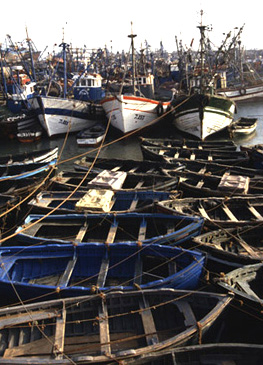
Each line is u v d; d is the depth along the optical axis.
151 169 23.16
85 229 15.37
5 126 40.09
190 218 14.70
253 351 8.88
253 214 15.98
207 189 18.30
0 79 63.53
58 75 70.06
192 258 12.35
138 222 15.73
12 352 9.62
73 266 12.84
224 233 14.36
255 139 37.78
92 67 65.25
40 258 13.36
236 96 61.69
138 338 10.02
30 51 49.97
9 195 18.70
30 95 50.00
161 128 45.03
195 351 8.88
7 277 12.24
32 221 15.87
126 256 13.43
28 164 23.22
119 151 35.28
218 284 10.76
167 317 10.68
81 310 10.73
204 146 30.16
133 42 37.53
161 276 13.41
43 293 11.70
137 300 10.99
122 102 36.34
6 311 10.23
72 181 21.80
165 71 74.94
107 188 18.83
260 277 11.78
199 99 34.72
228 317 10.90
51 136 41.19
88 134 37.72
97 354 9.48
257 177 20.56
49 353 9.55
